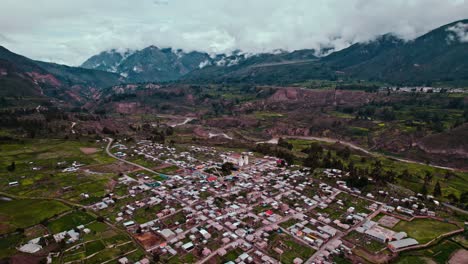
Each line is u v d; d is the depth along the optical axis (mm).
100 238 109438
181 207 135750
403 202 139875
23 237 108938
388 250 105750
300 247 106500
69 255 99188
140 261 96500
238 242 108062
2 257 96625
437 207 136750
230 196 147250
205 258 99938
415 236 113625
